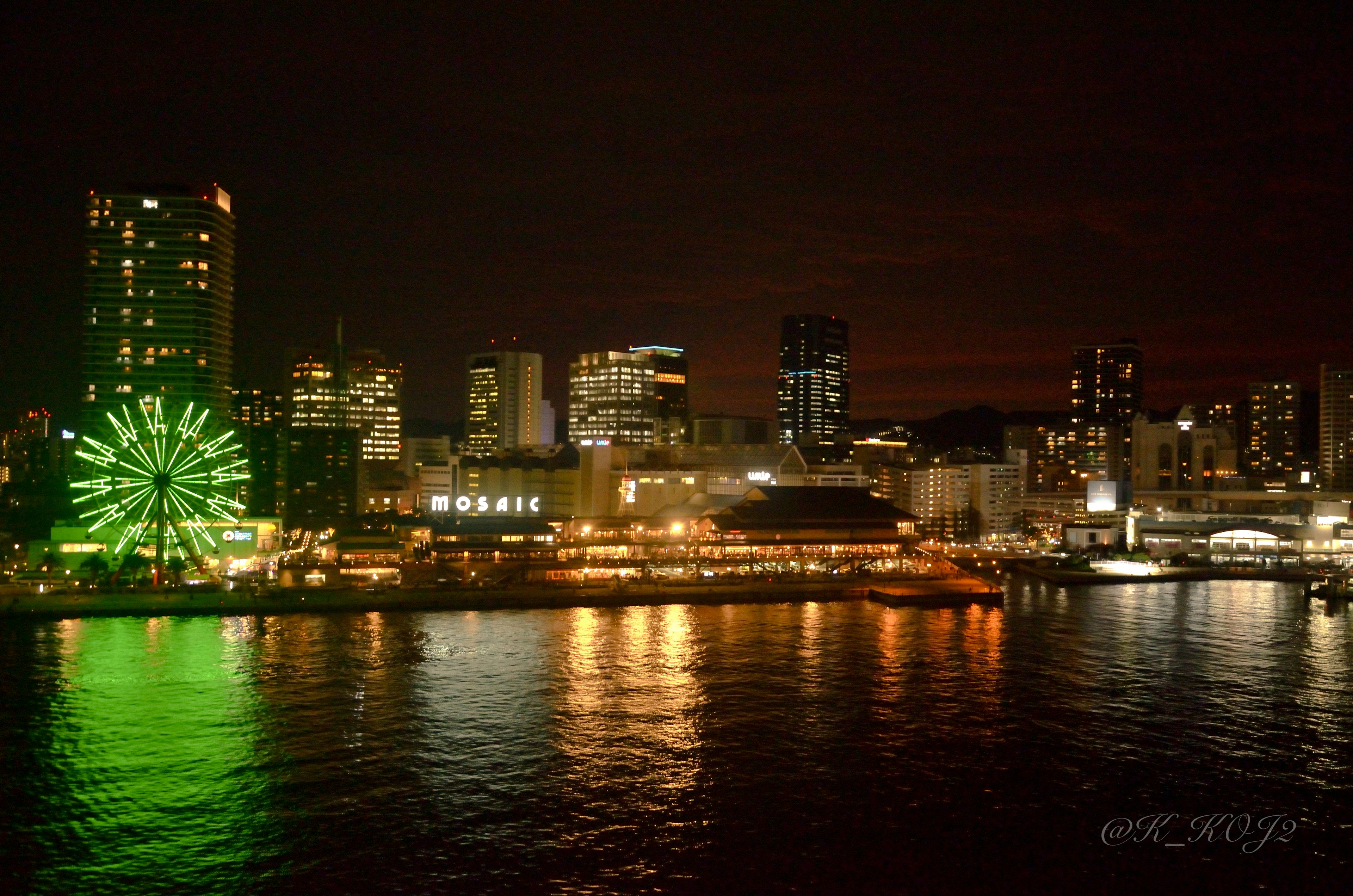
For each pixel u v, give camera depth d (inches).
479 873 3848.4
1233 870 3924.7
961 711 5831.7
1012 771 4889.3
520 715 5664.4
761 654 7303.2
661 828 4229.8
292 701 5890.8
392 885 3754.9
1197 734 5447.8
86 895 3688.5
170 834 4146.2
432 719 5575.8
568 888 3747.5
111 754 5000.0
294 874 3836.1
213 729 5369.1
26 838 4109.3
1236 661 7185.0
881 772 4862.2
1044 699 6107.3
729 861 3949.3
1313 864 3973.9
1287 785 4739.2
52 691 6038.4
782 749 5157.5
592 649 7406.5
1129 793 4630.9
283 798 4498.0
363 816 4325.8
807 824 4281.5
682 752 5103.3
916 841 4133.9
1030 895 3715.6
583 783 4694.9
